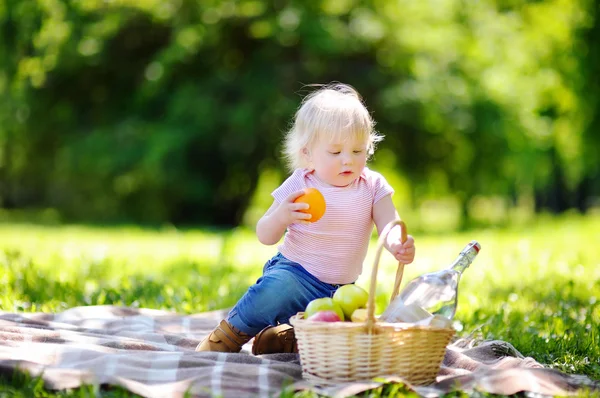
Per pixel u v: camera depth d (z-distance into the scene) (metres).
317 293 3.86
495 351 4.04
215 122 18.23
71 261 8.22
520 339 4.59
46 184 24.70
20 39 19.19
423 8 19.48
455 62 19.20
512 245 10.90
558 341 4.50
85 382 3.06
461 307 5.73
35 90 19.73
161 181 18.81
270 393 3.11
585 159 24.70
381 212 3.96
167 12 18.67
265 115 18.06
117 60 19.41
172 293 6.13
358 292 3.54
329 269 3.87
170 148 18.06
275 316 3.86
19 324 4.43
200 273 7.71
